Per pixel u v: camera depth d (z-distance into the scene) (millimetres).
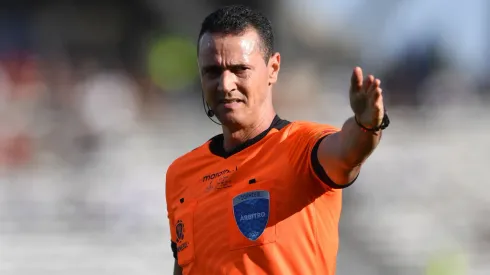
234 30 16016
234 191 15938
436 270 44406
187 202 16703
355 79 13906
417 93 109562
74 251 46031
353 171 14797
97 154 72438
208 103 16406
